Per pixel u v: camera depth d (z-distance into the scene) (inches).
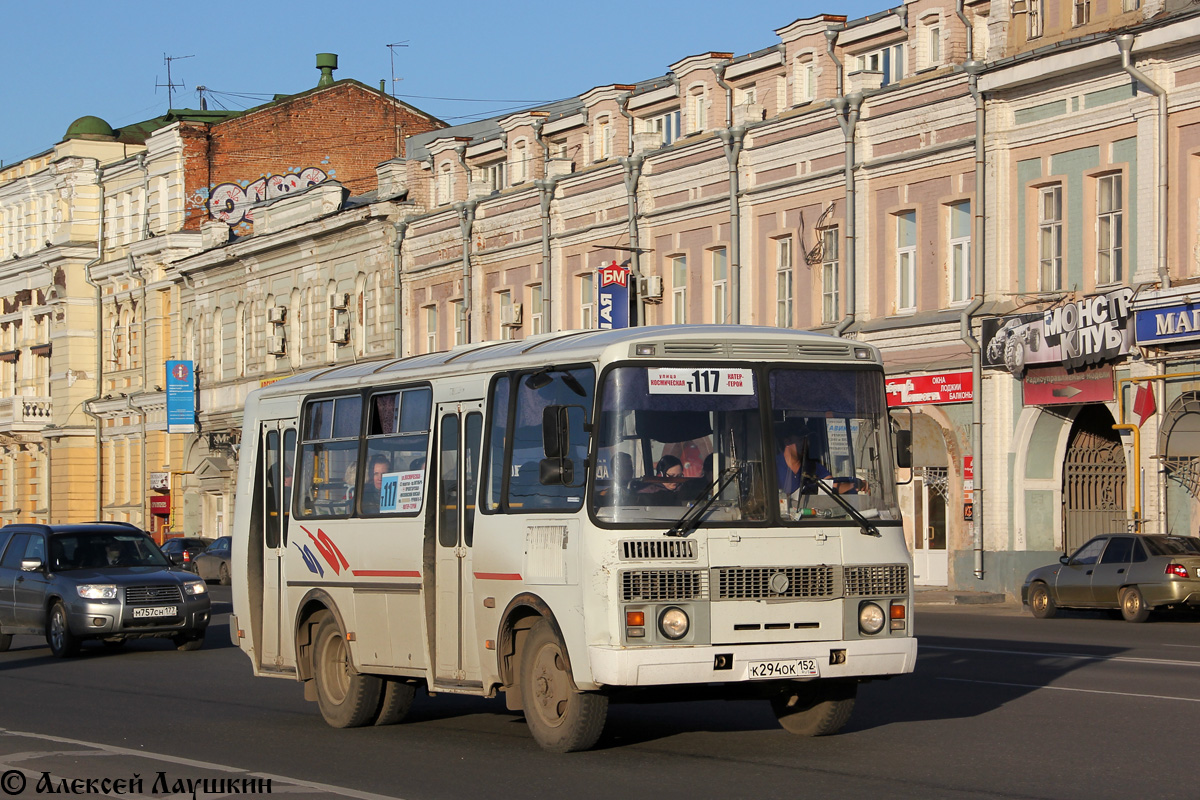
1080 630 989.2
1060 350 1230.9
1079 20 1239.5
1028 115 1285.7
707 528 468.1
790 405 487.8
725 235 1595.7
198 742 552.7
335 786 446.6
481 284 1975.9
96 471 2903.5
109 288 2874.0
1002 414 1304.1
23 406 2977.4
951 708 586.2
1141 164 1184.2
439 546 543.2
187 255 2664.9
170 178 2696.9
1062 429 1277.1
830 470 488.7
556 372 496.1
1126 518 1224.8
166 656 944.9
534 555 491.5
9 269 3115.2
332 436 614.5
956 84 1341.0
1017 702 600.1
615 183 1743.4
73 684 783.1
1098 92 1223.5
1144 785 424.8
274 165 2714.1
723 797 415.2
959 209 1354.6
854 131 1443.2
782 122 1526.8
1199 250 1144.8
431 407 555.5
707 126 1643.7
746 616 466.9
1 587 1005.2
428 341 2102.6
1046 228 1275.8
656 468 470.6
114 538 1009.5
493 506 517.0
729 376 483.8
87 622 930.1
